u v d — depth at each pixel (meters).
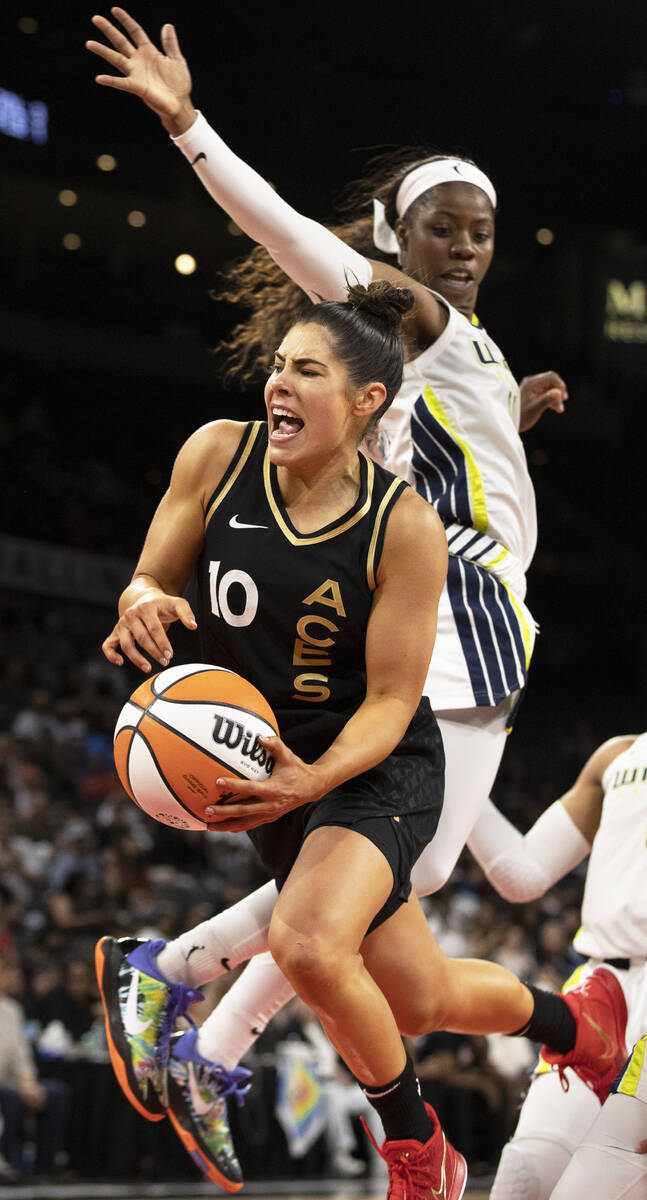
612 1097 2.53
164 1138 7.47
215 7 15.07
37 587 16.66
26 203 19.34
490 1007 2.55
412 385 2.71
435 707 2.60
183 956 2.74
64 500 18.86
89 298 20.88
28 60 16.16
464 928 9.40
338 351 2.13
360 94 16.11
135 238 20.61
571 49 16.34
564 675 21.77
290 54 15.66
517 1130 2.90
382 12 15.58
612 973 2.84
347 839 2.13
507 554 2.73
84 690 14.50
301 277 2.51
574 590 22.48
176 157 18.14
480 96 16.52
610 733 19.33
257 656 2.19
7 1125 6.90
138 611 2.06
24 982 7.79
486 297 22.58
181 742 2.00
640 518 22.75
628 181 17.78
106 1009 2.71
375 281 2.29
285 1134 7.61
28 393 20.12
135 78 2.34
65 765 11.98
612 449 22.77
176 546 2.25
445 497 2.69
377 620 2.14
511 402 2.80
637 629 22.03
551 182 17.45
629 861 2.85
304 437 2.12
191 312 21.58
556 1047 2.74
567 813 3.12
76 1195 6.44
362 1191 7.05
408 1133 2.22
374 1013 2.09
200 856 11.02
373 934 2.25
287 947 2.06
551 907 10.80
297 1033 7.91
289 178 16.14
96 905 8.85
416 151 3.08
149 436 21.00
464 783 2.65
